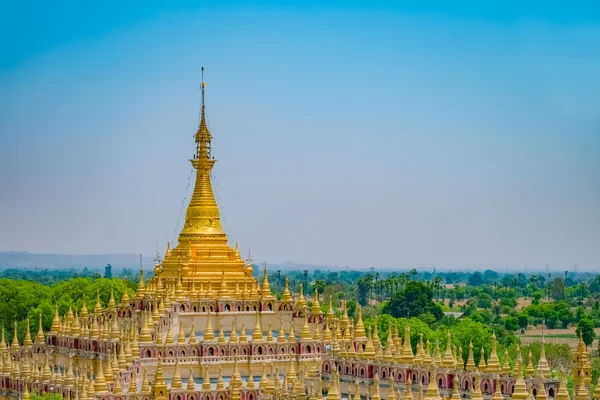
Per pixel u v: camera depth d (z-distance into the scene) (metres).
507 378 194.25
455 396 184.88
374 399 195.00
